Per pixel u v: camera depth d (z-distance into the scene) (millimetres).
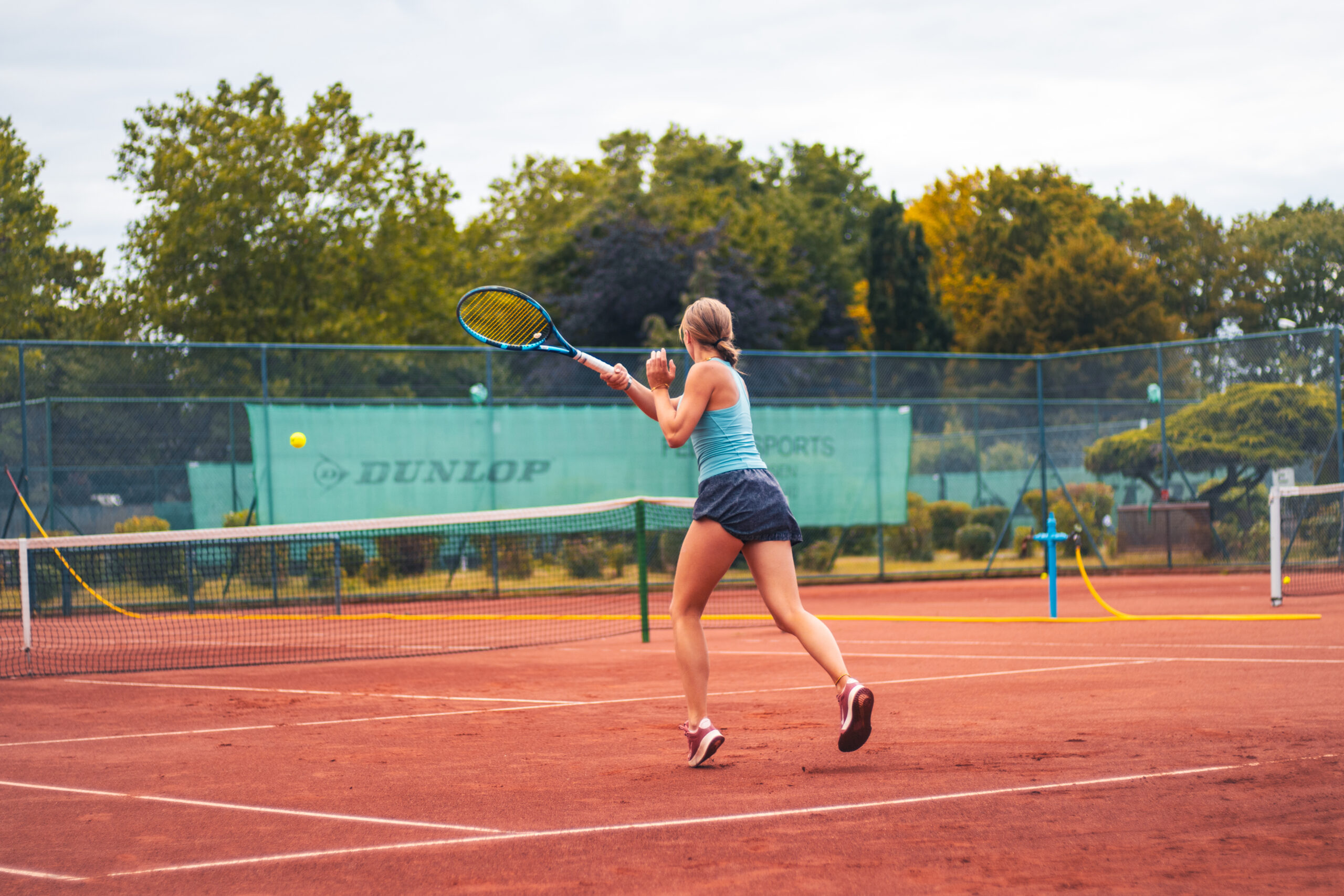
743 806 3586
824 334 41312
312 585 13164
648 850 3135
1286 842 3033
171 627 11359
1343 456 13977
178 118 25156
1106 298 36344
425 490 13805
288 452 13336
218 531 8781
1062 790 3662
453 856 3145
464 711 5832
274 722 5668
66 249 23234
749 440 4227
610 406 14570
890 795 3670
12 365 12625
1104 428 16391
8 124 22125
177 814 3760
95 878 3045
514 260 37688
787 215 46531
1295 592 12008
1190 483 15383
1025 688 6023
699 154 47844
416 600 13391
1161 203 47812
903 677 6613
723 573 4195
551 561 14078
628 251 32500
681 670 4227
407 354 14086
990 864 2906
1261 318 44094
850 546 15609
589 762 4410
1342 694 5523
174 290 24734
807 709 5547
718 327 4273
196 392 13297
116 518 12883
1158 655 7348
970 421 16688
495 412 14141
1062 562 16156
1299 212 45219
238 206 24422
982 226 45875
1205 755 4129
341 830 3473
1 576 12125
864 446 15562
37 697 6734
